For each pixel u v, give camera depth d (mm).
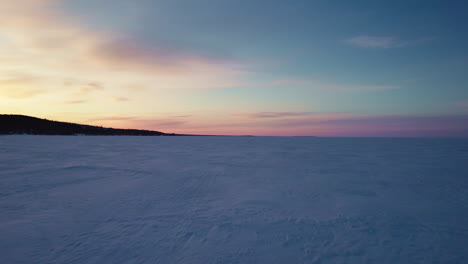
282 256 3439
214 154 20234
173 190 7383
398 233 4277
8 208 5473
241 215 5133
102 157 17094
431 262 3346
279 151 23734
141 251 3510
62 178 9133
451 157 17078
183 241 3852
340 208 5691
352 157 17578
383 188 7773
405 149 25875
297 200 6355
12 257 3332
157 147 30109
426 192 7250
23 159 15109
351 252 3584
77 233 4117
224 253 3486
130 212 5254
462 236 4180
